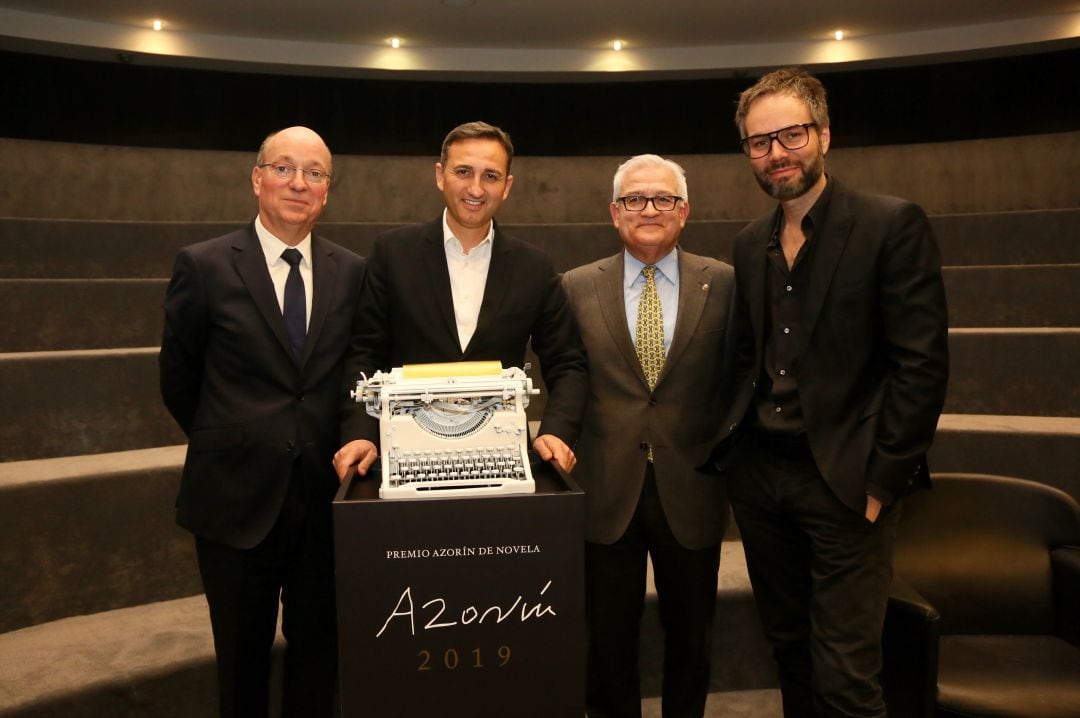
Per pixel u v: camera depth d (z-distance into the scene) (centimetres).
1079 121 683
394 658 151
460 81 751
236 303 197
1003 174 659
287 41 715
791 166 191
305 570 204
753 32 710
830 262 190
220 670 200
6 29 644
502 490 155
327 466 202
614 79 755
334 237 498
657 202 215
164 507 268
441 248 213
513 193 710
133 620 252
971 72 709
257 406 196
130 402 306
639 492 216
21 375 286
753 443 209
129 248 467
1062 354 321
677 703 226
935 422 181
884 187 689
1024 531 238
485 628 152
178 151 646
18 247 441
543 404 365
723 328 224
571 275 236
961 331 333
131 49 678
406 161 691
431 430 163
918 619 198
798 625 214
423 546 149
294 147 200
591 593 223
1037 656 222
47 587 248
